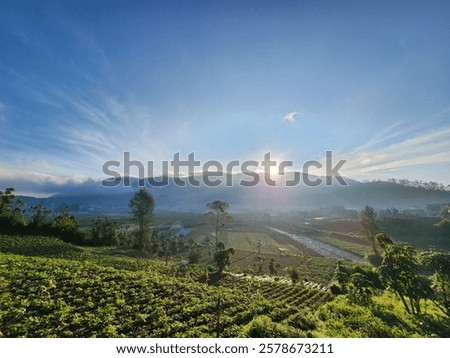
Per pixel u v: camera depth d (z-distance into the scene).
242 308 28.73
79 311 23.62
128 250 74.56
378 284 43.12
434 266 32.84
